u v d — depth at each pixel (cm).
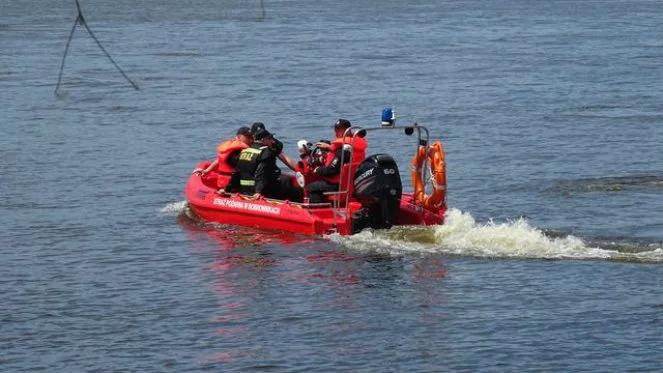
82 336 1658
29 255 2106
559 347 1577
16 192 2680
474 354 1559
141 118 3875
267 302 1791
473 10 9962
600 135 3409
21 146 3312
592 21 8544
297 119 3841
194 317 1730
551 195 2558
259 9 9969
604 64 5481
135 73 5219
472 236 2081
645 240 2114
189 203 2391
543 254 2002
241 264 2002
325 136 3500
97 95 4469
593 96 4325
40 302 1819
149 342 1627
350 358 1552
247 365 1532
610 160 2998
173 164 3034
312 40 6950
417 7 10431
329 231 2156
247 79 4956
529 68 5344
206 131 3594
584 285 1838
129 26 8012
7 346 1622
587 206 2434
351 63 5619
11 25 8019
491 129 3566
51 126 3700
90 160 3091
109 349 1603
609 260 1966
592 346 1580
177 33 7469
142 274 1964
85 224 2345
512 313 1714
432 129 3588
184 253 2091
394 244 2070
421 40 6988
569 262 1959
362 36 7256
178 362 1548
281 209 2197
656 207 2414
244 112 4000
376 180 2106
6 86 4725
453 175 2814
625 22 8438
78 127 3681
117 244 2172
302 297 1809
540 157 3055
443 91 4534
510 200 2512
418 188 2197
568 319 1683
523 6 10562
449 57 5912
